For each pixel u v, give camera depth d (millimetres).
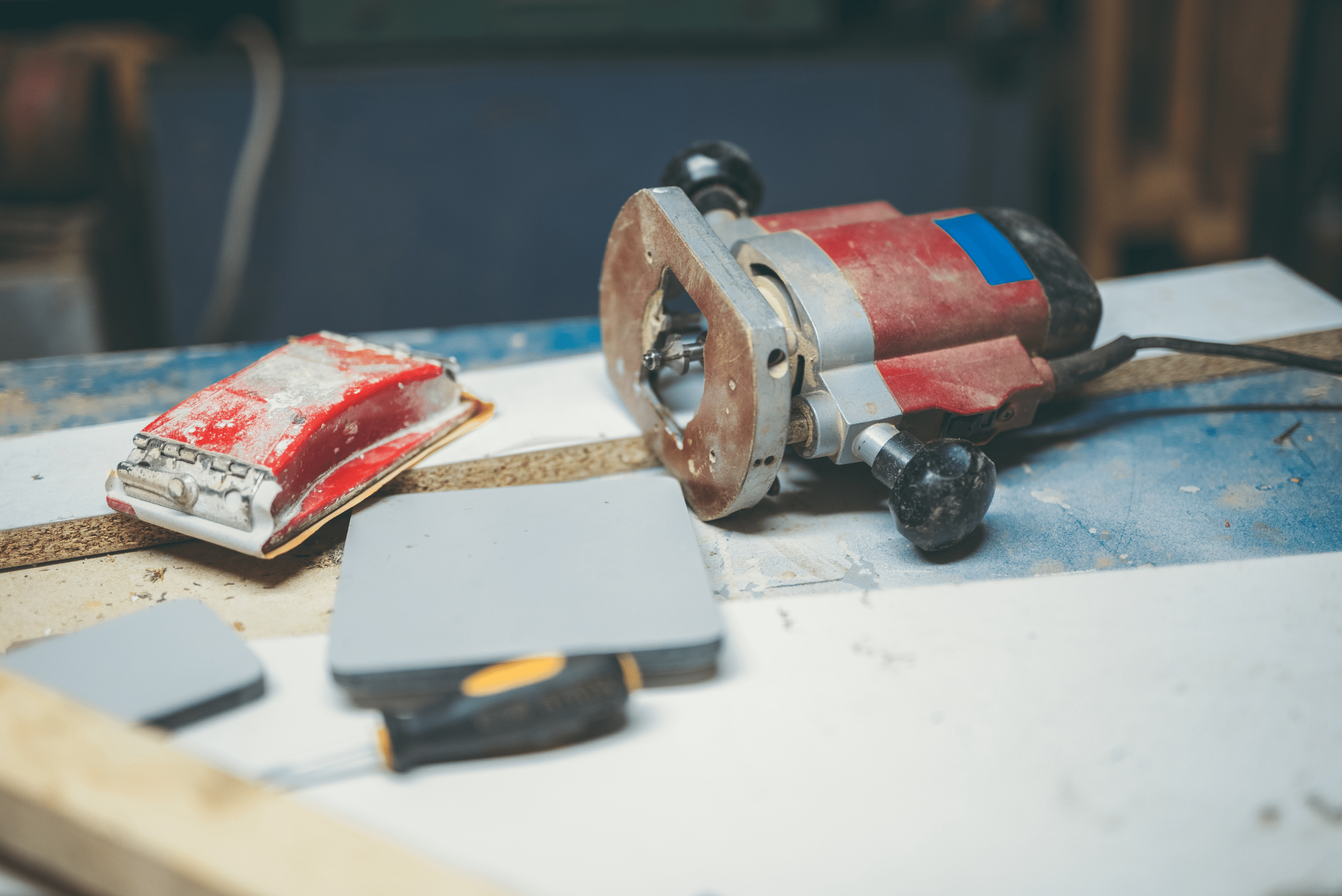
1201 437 888
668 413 799
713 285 653
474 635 589
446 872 446
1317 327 987
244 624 678
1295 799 522
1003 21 1775
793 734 562
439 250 1905
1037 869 490
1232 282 1085
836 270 743
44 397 990
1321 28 1926
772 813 518
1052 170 2271
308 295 1922
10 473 800
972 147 1856
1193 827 509
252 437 688
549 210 1885
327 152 1795
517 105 1783
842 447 718
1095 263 1966
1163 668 603
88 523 744
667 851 499
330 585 716
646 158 1850
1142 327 997
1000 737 560
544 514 707
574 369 969
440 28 1757
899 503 678
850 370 724
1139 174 1991
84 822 455
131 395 998
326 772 536
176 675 574
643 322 781
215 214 1819
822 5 1770
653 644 581
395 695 584
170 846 446
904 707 579
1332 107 1987
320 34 1747
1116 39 1780
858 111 1827
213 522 682
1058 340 805
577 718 536
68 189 1869
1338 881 482
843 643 626
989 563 735
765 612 651
